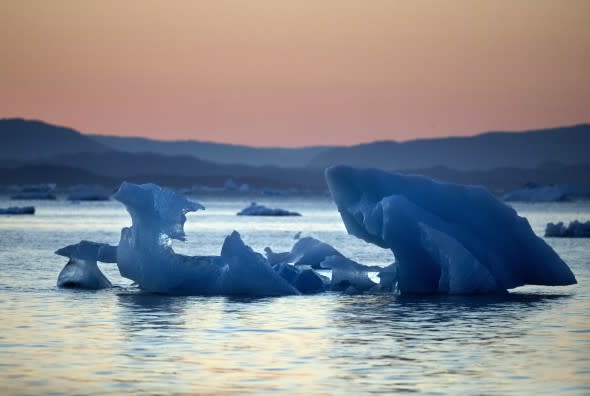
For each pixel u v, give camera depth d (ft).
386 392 166.50
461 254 313.12
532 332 234.17
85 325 241.76
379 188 332.80
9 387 169.48
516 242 325.83
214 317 258.16
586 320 255.91
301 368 186.91
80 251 329.93
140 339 220.43
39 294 309.83
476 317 261.24
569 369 186.91
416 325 245.65
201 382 173.88
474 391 167.73
